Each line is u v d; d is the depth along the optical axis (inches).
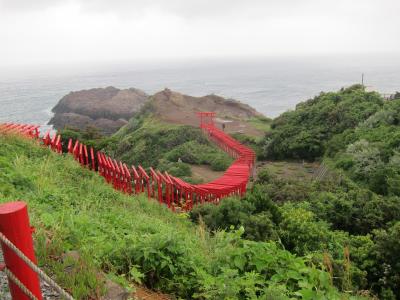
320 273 225.0
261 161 1765.5
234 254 252.8
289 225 523.5
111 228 299.9
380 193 982.4
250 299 210.5
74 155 733.9
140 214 461.1
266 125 2679.6
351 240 558.6
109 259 229.8
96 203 424.8
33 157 569.6
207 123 2561.5
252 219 514.9
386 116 1413.6
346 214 710.5
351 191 799.1
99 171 763.4
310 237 508.4
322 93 2159.2
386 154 1112.2
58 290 109.3
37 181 415.5
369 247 503.5
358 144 1238.3
